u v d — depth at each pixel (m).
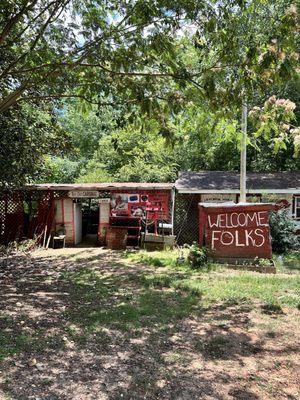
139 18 5.04
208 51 5.18
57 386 3.41
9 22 5.77
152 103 5.34
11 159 9.88
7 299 6.21
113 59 5.36
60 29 5.75
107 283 7.48
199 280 7.54
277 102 5.68
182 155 20.72
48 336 4.55
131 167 19.20
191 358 4.07
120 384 3.48
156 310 5.67
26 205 13.78
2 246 11.89
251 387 3.49
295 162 18.20
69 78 5.95
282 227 11.70
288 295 6.46
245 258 9.14
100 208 13.35
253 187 13.69
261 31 4.67
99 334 4.67
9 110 9.31
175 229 14.08
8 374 3.58
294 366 3.92
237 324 5.13
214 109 5.28
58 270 8.92
